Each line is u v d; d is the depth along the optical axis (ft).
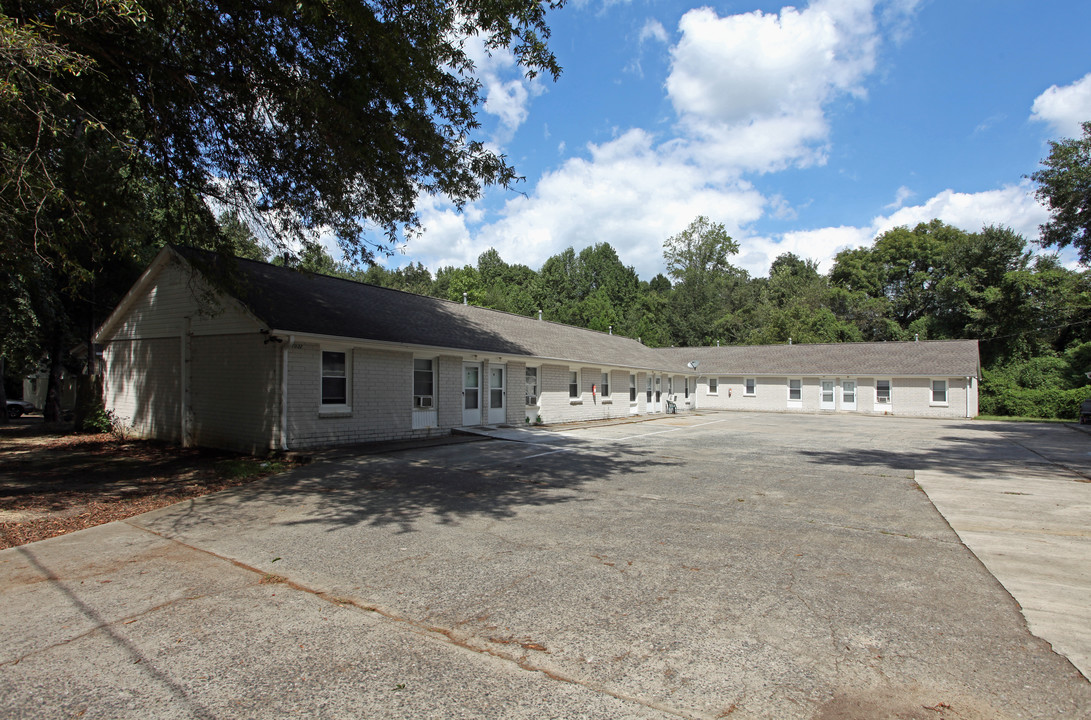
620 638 11.82
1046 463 39.22
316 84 25.81
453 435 51.85
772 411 114.52
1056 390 101.96
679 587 14.76
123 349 52.01
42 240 24.32
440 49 28.02
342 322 43.04
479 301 173.58
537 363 65.57
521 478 31.12
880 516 22.94
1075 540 19.44
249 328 39.93
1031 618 12.90
